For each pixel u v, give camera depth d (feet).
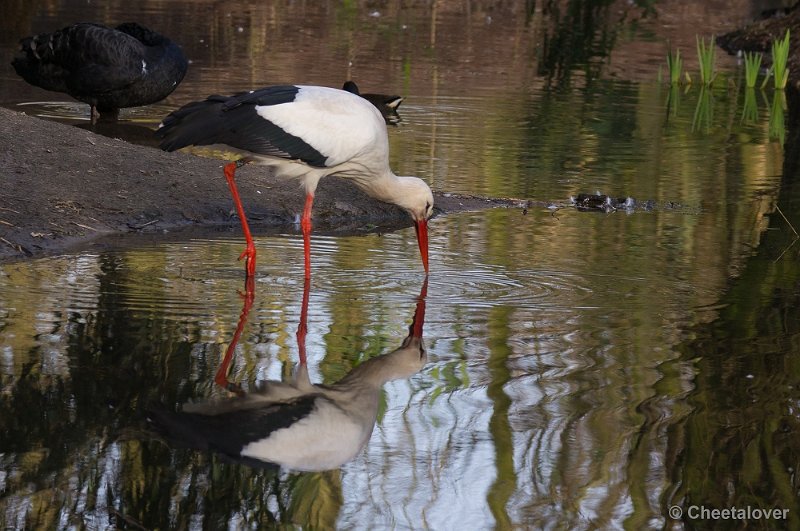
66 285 34.68
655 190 52.54
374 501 21.47
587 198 49.85
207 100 35.63
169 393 26.23
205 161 50.80
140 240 41.19
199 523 20.39
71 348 28.78
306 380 27.48
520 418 25.38
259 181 49.01
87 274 36.11
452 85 81.51
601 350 30.07
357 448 23.80
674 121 70.74
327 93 37.04
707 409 25.95
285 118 35.76
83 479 21.83
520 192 51.49
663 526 20.75
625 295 35.50
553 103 75.82
